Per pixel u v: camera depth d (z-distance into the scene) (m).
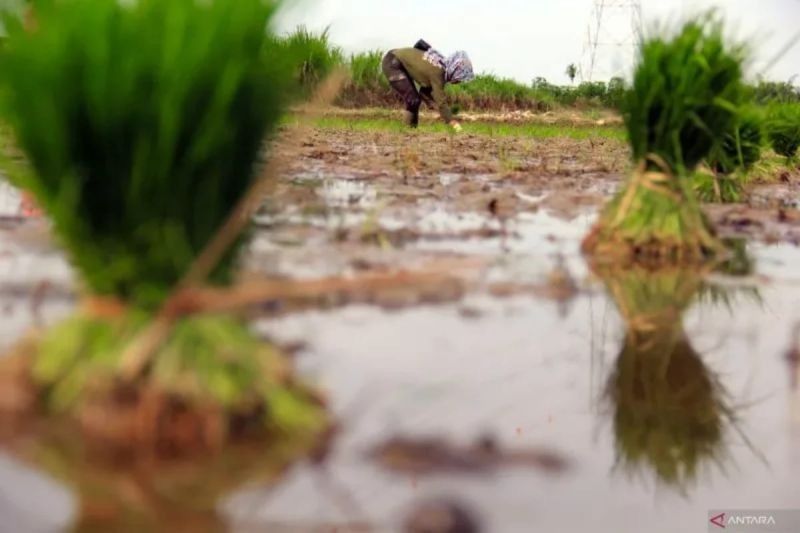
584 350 2.26
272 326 2.31
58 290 2.59
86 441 1.50
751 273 3.35
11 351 1.77
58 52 1.62
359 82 21.39
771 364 2.20
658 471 1.53
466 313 2.56
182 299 1.60
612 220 3.63
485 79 27.03
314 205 4.74
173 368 1.56
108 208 1.66
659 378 2.06
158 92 1.65
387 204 4.89
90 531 1.24
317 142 10.73
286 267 2.94
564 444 1.62
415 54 14.58
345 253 3.27
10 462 1.43
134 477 1.40
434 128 15.62
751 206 5.44
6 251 3.16
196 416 1.53
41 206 1.77
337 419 1.67
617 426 1.74
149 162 1.65
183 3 1.73
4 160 1.79
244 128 1.85
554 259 3.43
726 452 1.63
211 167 1.74
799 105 8.33
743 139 5.42
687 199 3.62
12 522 1.25
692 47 3.56
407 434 1.61
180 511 1.30
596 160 9.46
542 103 26.89
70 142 1.64
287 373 1.77
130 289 1.67
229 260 1.87
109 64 1.63
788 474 1.54
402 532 1.25
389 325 2.38
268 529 1.25
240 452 1.50
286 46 2.04
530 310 2.64
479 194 5.54
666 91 3.56
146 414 1.52
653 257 3.55
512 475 1.47
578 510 1.36
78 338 1.65
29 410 1.58
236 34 1.76
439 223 4.25
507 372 2.04
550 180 6.96
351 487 1.39
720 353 2.28
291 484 1.40
